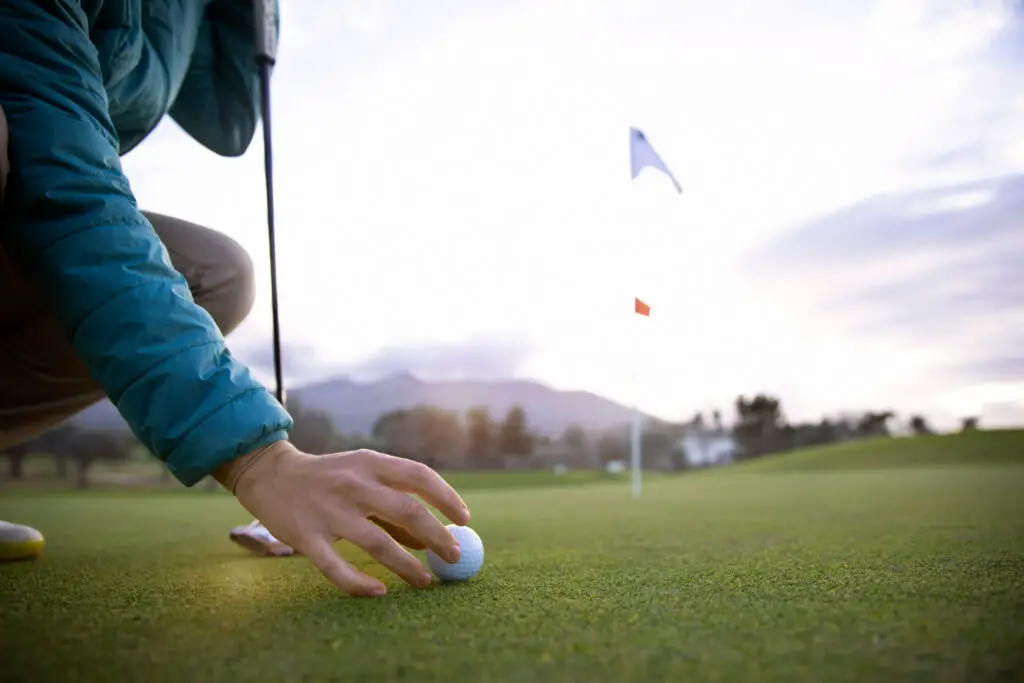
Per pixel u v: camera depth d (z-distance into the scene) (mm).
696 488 7727
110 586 1259
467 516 1037
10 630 858
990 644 736
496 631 821
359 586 974
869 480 7273
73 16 1108
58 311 984
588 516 3557
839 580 1170
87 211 995
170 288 997
